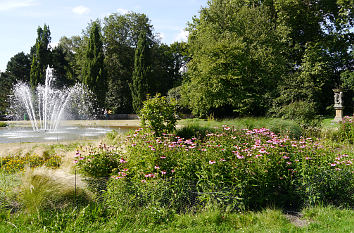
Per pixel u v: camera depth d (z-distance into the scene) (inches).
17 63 1504.7
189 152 161.5
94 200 138.5
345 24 748.6
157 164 153.6
